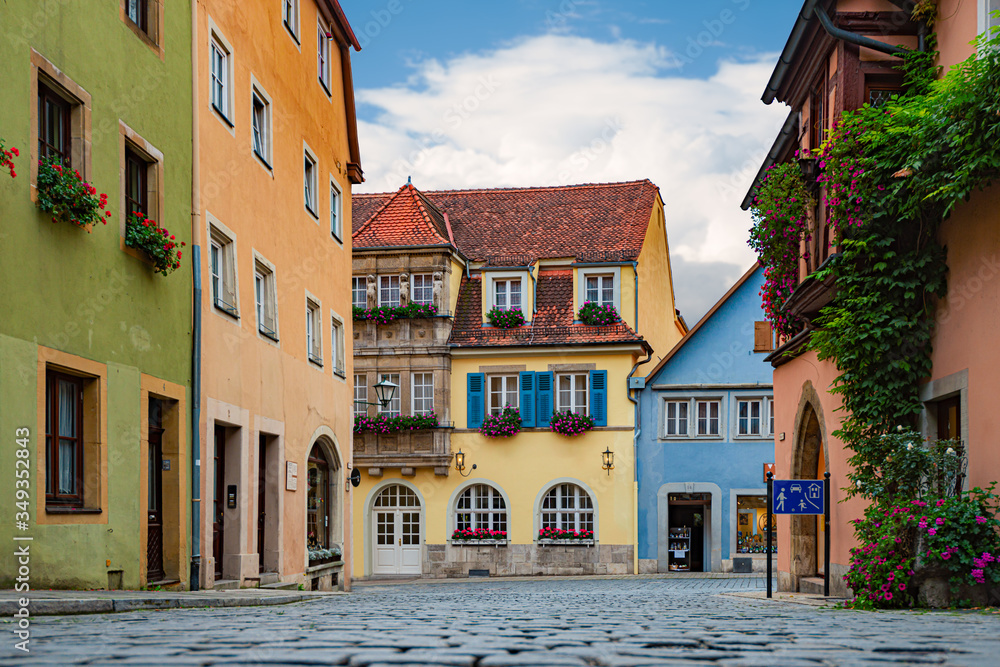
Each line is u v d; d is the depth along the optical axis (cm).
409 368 3111
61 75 1015
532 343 3094
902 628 604
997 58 986
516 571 3047
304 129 1908
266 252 1647
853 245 1265
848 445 1332
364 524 3119
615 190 3534
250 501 1520
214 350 1387
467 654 403
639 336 3086
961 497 1052
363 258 3152
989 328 1058
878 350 1246
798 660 385
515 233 3388
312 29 1981
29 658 385
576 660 383
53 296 978
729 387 3058
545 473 3075
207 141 1394
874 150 1245
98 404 1059
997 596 971
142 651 414
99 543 1048
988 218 1063
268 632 542
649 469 3062
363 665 364
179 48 1318
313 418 1903
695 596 1486
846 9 1334
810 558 1748
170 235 1216
